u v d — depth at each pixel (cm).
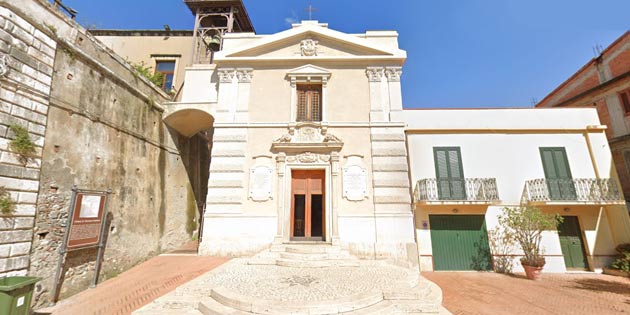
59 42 739
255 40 1259
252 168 1120
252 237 1058
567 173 1110
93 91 842
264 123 1162
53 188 698
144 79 1105
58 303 668
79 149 779
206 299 606
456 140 1161
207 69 1289
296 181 1145
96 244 794
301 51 1239
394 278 740
